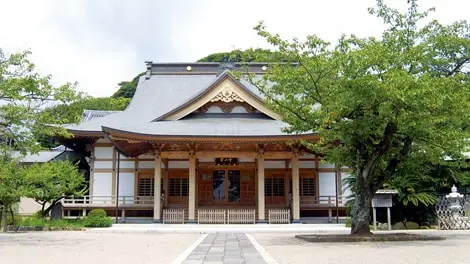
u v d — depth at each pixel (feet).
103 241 57.36
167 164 114.32
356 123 52.75
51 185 88.38
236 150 101.96
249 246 47.73
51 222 87.30
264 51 57.26
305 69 53.01
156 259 37.11
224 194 112.47
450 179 81.41
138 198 113.50
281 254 39.34
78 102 61.72
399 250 41.98
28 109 56.95
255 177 112.37
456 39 56.49
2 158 70.38
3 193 73.82
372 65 48.83
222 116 110.11
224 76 105.19
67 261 35.91
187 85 136.87
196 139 94.48
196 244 50.67
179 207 110.11
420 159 60.95
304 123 56.65
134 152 110.32
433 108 48.39
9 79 55.06
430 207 82.79
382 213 84.84
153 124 104.17
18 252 43.37
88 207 108.27
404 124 50.90
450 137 53.06
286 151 101.60
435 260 34.22
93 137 112.98
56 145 166.30
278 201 113.29
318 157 114.73
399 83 45.21
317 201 111.34
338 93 50.42
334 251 41.57
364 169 57.31
